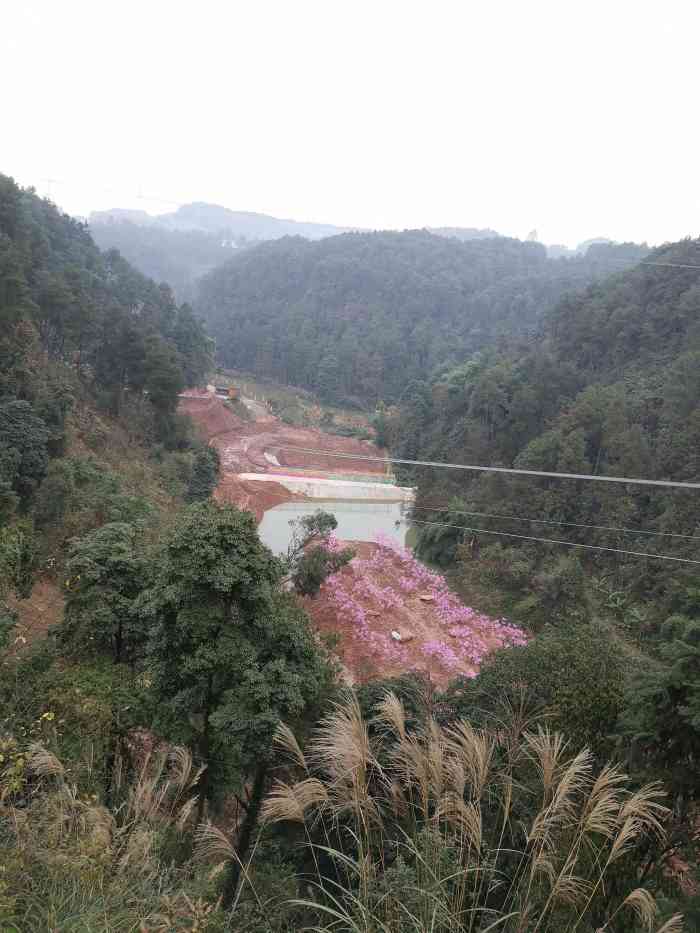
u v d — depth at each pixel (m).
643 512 41.97
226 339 140.12
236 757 11.58
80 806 6.15
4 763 7.35
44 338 52.47
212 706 11.86
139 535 18.44
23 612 20.84
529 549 43.41
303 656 12.72
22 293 38.09
